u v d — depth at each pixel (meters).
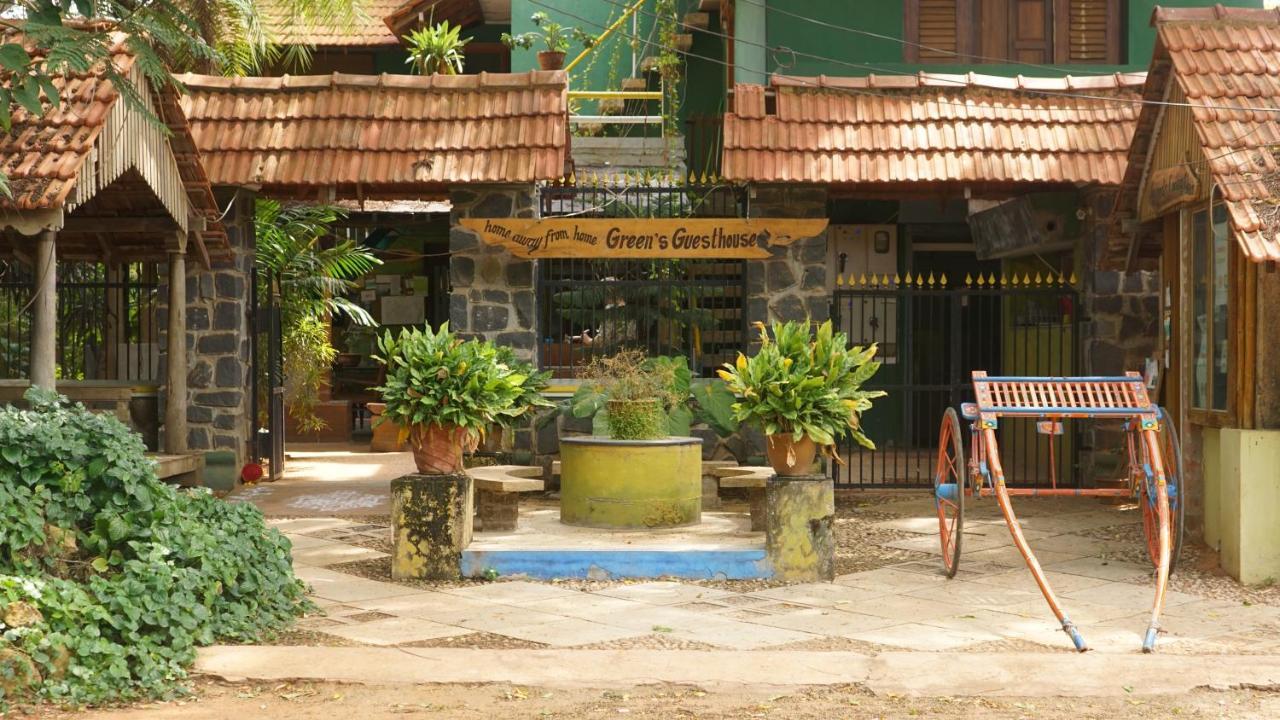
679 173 17.27
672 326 14.58
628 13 18.80
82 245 14.26
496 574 9.62
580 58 19.05
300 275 18.48
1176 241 11.71
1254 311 9.86
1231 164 9.77
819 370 9.84
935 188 14.18
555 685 6.85
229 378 14.44
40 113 8.07
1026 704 6.60
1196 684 6.86
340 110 13.97
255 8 18.25
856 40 16.97
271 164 13.65
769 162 13.42
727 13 17.89
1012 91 14.12
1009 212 15.73
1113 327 14.02
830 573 9.63
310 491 14.73
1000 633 8.01
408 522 9.65
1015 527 9.00
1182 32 11.04
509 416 10.25
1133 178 12.24
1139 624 8.27
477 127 13.79
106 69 9.26
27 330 15.70
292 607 8.46
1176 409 11.67
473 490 10.80
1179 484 9.72
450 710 6.45
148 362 15.70
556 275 15.12
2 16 10.18
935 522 12.40
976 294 14.58
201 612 7.45
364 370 23.91
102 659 6.78
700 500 11.26
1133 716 6.39
